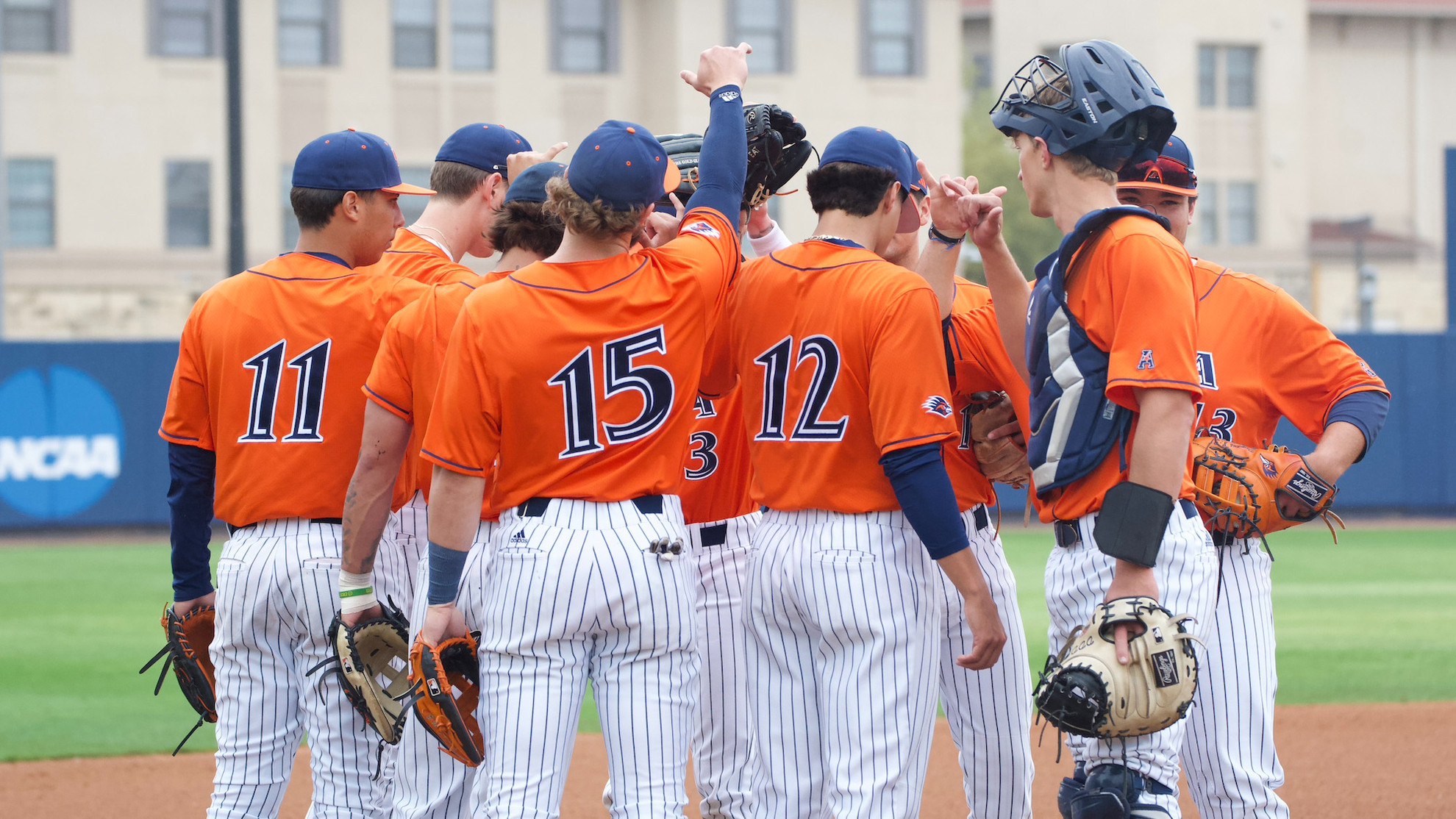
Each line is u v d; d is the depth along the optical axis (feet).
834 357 37.37
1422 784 63.31
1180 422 33.86
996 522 45.42
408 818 40.88
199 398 41.75
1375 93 444.55
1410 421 208.03
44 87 289.33
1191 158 44.93
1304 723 77.10
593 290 36.17
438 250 46.68
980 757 44.50
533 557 35.91
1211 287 45.29
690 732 37.81
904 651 37.76
